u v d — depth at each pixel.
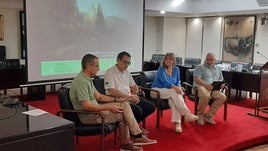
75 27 4.37
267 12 7.59
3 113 1.86
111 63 4.86
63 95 2.70
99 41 4.68
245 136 3.58
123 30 4.99
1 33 6.96
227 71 5.57
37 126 1.62
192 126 3.93
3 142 1.43
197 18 9.79
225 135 3.60
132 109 3.25
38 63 4.01
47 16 4.03
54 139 1.63
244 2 6.96
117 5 4.87
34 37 3.93
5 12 6.98
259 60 8.27
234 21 8.75
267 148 3.54
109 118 2.76
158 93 3.68
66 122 1.72
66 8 4.23
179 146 3.19
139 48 5.27
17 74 5.41
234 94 5.69
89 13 4.52
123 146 2.99
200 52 9.80
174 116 3.68
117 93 3.18
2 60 5.37
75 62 4.42
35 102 5.36
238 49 8.75
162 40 9.78
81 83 2.66
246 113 4.65
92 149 3.08
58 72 4.24
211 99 4.08
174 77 3.90
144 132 3.49
